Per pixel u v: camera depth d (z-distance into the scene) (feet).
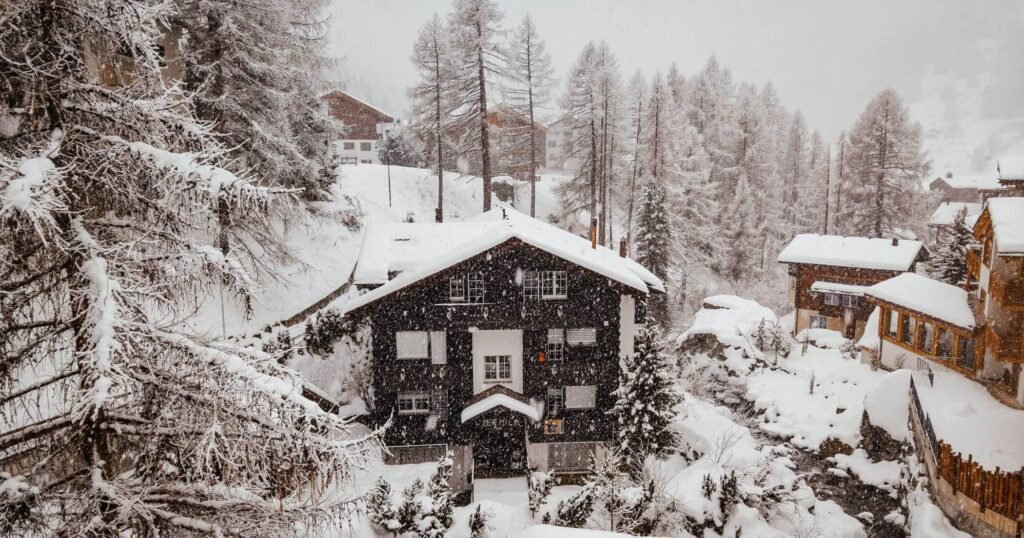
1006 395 82.28
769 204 204.54
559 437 86.02
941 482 63.87
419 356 84.23
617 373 85.81
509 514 70.03
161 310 24.99
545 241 82.74
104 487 22.68
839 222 191.62
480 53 147.43
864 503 81.30
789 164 247.91
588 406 87.76
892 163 173.06
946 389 85.10
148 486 23.82
